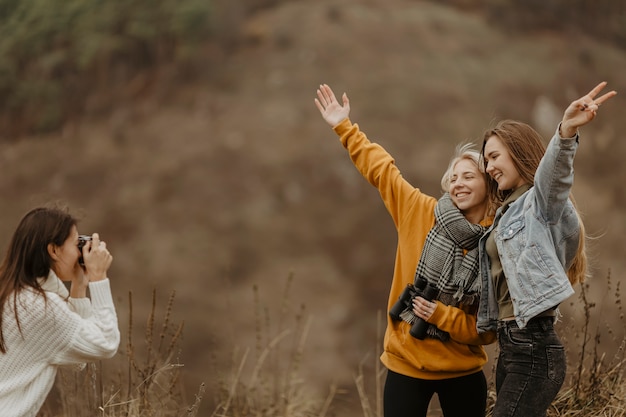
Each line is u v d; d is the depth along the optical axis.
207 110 42.31
